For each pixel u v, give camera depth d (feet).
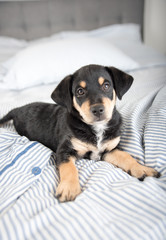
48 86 2.51
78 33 3.70
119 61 2.64
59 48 2.60
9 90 2.53
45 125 1.65
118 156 1.32
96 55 2.56
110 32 3.78
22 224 0.76
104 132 1.38
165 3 3.57
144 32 4.01
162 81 2.25
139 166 1.21
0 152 1.37
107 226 0.75
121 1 3.75
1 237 0.72
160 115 1.52
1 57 3.27
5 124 1.98
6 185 1.08
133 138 1.40
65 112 1.55
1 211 0.89
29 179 1.08
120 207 0.86
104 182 1.02
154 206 0.84
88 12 3.80
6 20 3.65
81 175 1.17
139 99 1.89
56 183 1.14
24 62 2.48
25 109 1.85
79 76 1.34
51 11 3.71
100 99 1.25
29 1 3.60
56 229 0.74
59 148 1.37
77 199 0.93
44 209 0.88
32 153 1.28
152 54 3.35
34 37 3.83
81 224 0.76
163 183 1.01
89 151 1.42
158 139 1.31
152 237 0.71
